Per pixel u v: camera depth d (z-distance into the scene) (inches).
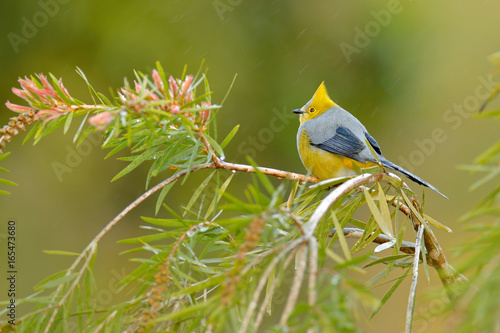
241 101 523.2
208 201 503.5
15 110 160.6
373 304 85.6
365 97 541.0
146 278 138.0
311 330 84.8
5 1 505.7
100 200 521.3
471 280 88.2
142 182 529.7
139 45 516.4
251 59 529.7
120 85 514.0
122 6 520.7
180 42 522.0
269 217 103.6
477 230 88.4
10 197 504.1
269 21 537.6
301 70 532.7
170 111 145.9
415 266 156.4
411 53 548.7
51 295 131.4
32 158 514.0
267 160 519.8
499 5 558.6
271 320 396.2
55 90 161.8
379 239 203.2
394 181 170.9
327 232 168.9
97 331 127.6
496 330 78.3
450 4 561.6
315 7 543.8
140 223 516.7
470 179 557.0
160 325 133.8
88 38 517.3
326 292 87.9
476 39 559.5
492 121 559.5
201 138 173.3
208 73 520.4
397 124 552.1
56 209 510.0
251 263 103.1
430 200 557.0
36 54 512.4
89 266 132.7
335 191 129.2
